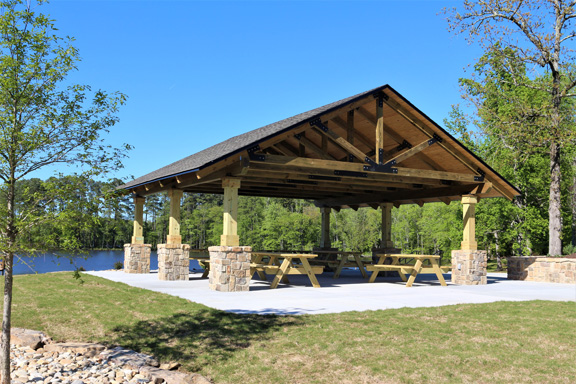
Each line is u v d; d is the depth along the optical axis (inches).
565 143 732.0
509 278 673.0
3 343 221.8
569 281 588.4
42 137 224.8
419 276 690.8
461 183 587.5
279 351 247.3
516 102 816.3
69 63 233.5
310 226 1990.7
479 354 239.0
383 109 516.4
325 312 328.8
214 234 2352.4
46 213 228.7
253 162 433.4
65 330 302.5
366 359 233.3
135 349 263.9
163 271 570.9
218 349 254.2
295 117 545.3
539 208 1062.4
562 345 252.1
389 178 533.0
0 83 212.7
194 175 472.4
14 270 1130.7
